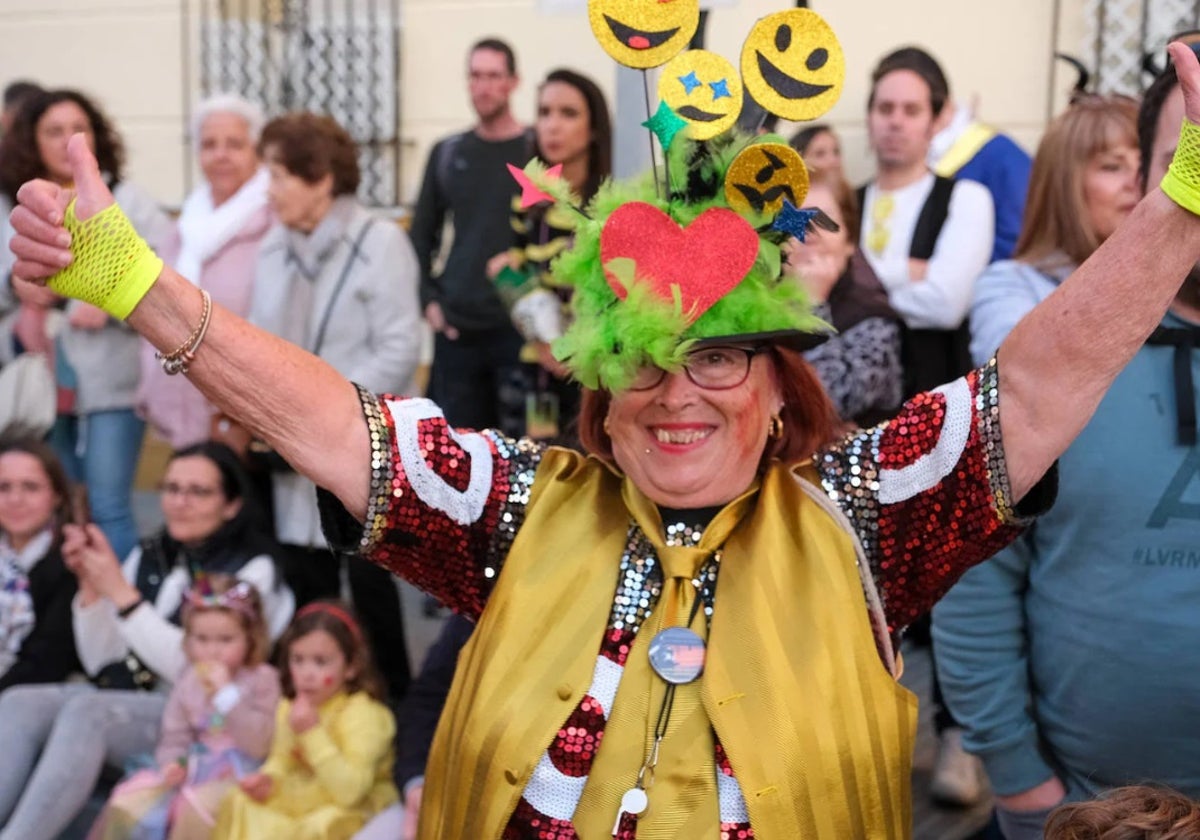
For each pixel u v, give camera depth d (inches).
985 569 115.6
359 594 213.5
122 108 363.6
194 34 354.6
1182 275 84.8
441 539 98.0
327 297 213.2
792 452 103.1
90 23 364.8
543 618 95.0
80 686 185.2
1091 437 108.4
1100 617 108.2
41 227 87.6
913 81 221.1
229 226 232.7
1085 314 86.1
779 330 94.2
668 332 91.4
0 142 251.6
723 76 96.8
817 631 91.9
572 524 98.0
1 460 194.7
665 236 93.5
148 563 197.2
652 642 93.3
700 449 95.8
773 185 94.2
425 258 263.0
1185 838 80.7
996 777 117.3
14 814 170.2
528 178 99.8
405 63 336.2
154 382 237.1
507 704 93.1
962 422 91.4
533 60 322.0
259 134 240.7
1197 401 106.4
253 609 173.3
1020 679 116.1
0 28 374.0
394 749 167.3
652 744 91.5
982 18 273.6
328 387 93.9
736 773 88.6
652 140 98.7
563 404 233.1
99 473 249.3
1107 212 130.6
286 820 160.1
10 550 195.9
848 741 90.3
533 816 93.4
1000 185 240.7
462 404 255.4
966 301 216.1
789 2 173.9
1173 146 108.8
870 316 177.9
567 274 98.8
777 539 95.0
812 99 94.8
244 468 202.2
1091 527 108.3
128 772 174.7
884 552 95.7
